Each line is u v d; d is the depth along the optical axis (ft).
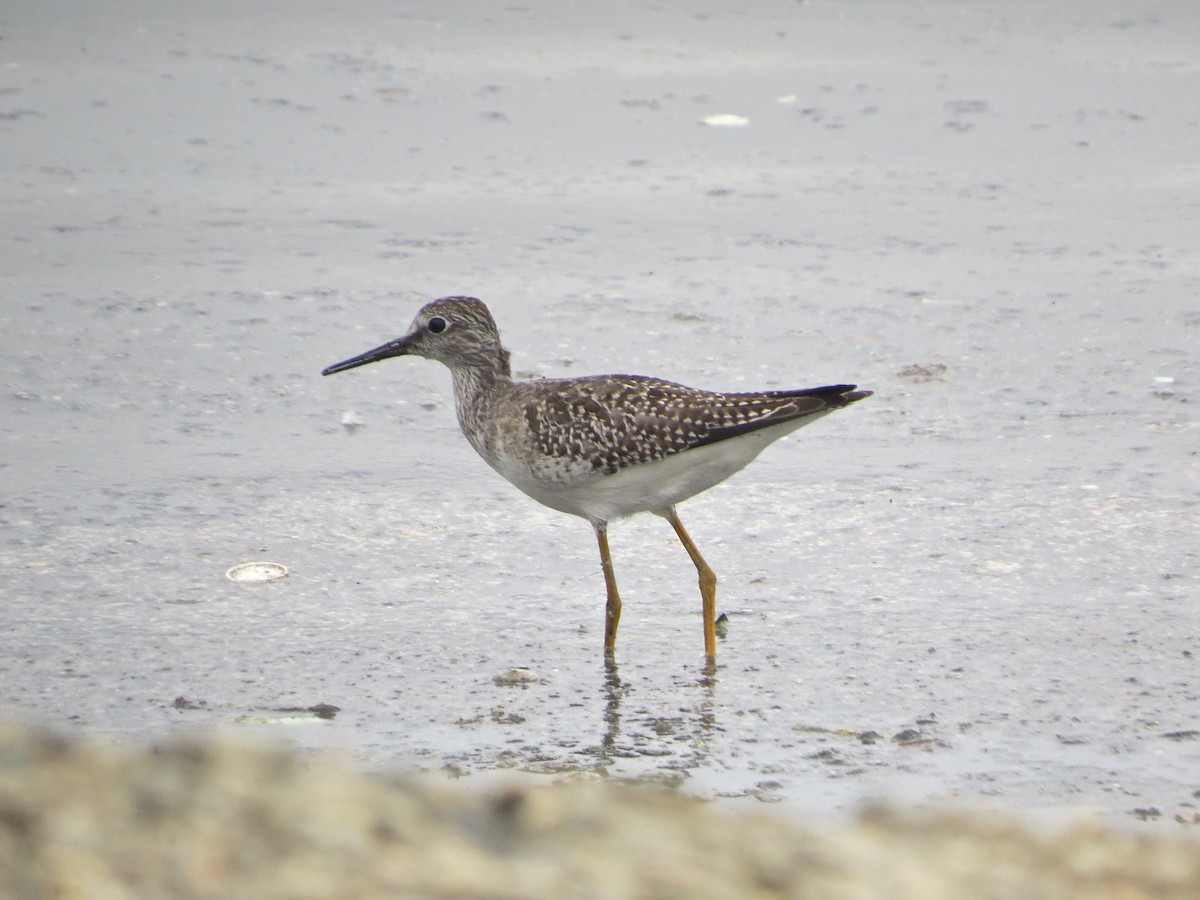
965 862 21.48
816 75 95.66
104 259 65.26
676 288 62.03
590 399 35.76
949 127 86.53
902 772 29.71
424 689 33.24
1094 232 69.92
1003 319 58.70
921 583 38.73
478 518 42.75
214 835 19.29
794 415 35.55
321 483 44.78
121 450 46.85
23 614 36.37
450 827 20.59
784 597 38.11
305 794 20.77
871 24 107.76
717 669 34.35
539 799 21.95
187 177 77.71
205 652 34.76
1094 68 97.60
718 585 38.86
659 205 74.13
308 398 51.67
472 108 89.04
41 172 77.82
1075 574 39.09
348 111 88.22
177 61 96.84
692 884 19.26
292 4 111.96
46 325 57.11
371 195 75.61
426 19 107.96
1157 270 64.44
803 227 70.64
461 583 38.91
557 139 84.58
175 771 21.20
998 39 104.17
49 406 50.24
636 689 33.42
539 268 64.64
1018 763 30.09
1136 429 49.06
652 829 21.30
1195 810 28.12
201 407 50.62
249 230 69.87
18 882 17.94
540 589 38.73
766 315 59.06
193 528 41.50
